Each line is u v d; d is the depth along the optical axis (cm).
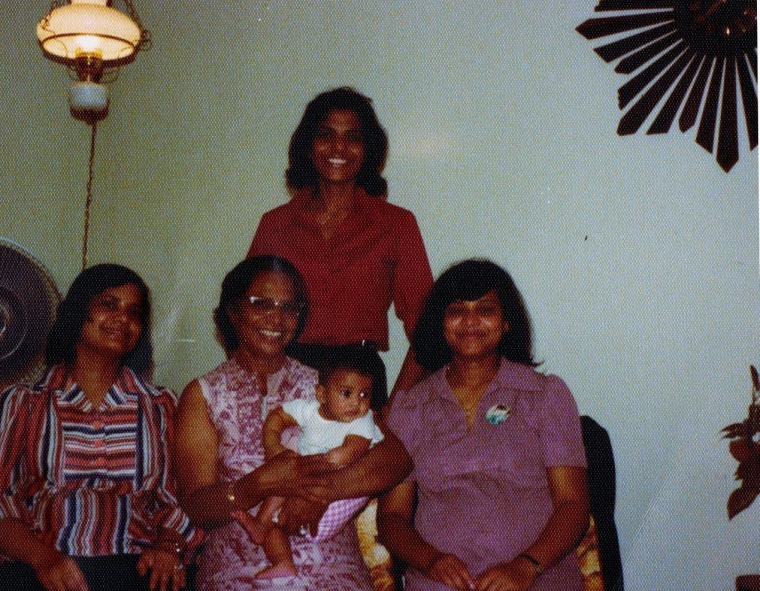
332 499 208
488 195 280
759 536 248
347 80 305
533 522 212
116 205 353
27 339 284
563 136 271
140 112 350
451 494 216
